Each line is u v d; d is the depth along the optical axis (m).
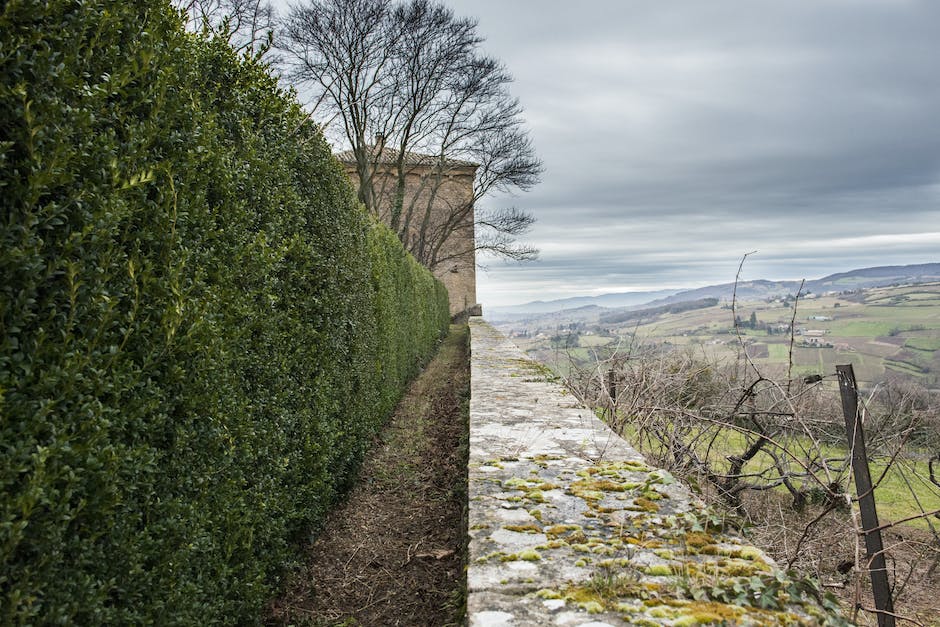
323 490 4.65
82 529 1.73
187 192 2.42
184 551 2.26
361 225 6.93
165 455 2.22
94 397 1.71
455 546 4.31
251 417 3.13
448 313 28.78
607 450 3.77
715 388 5.94
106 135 1.81
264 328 3.39
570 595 1.91
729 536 2.39
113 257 1.85
